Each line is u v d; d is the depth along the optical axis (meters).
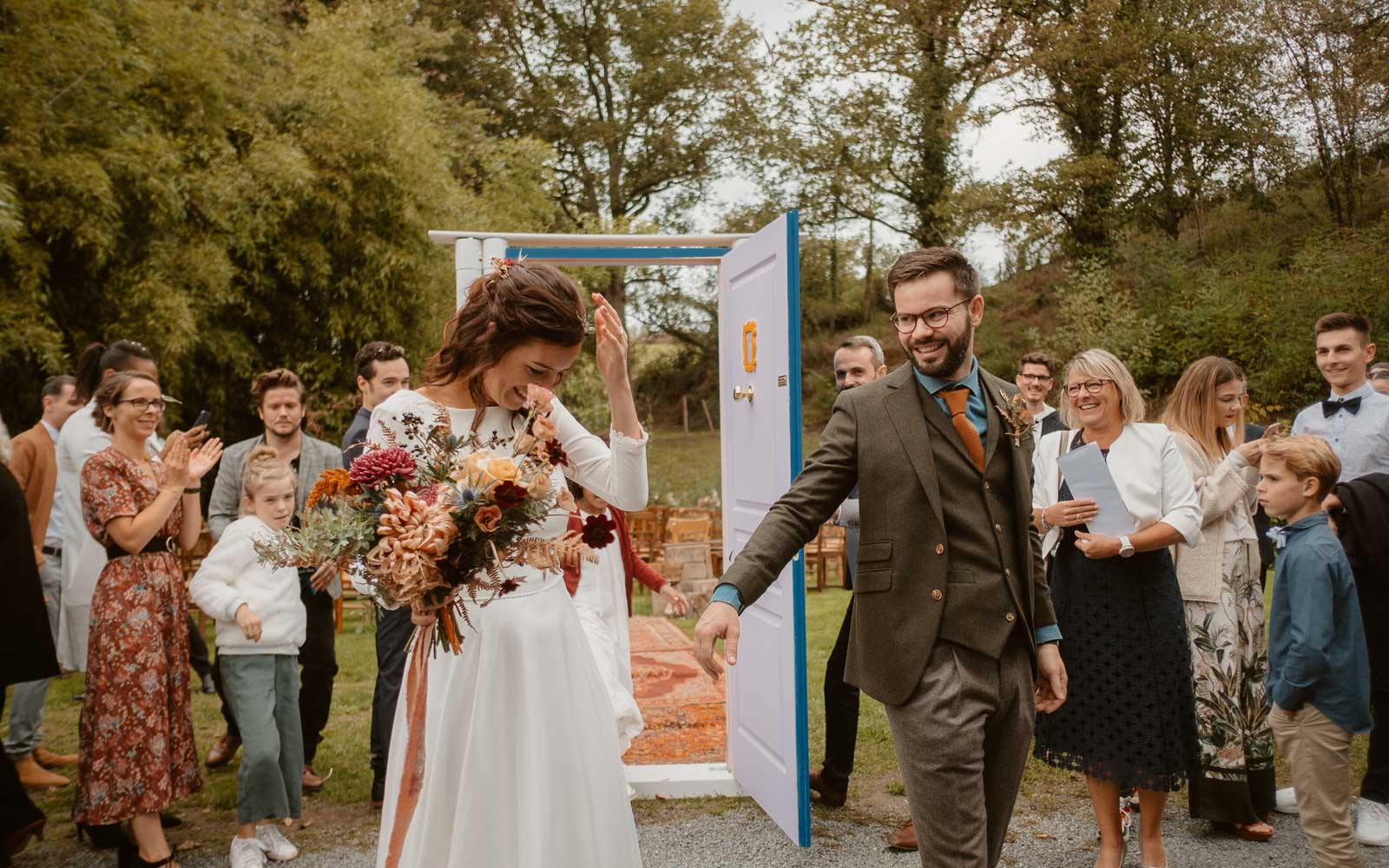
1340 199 21.77
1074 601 3.50
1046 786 4.64
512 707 2.25
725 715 5.70
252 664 3.84
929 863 2.34
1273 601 3.25
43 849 3.98
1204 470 4.04
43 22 9.30
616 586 4.40
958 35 24.34
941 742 2.34
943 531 2.44
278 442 4.94
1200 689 3.91
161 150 10.05
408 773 2.30
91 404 4.96
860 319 31.91
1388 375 5.68
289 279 12.22
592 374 19.00
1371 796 3.99
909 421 2.50
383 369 4.62
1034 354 5.52
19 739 4.73
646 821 4.23
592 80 28.39
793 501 2.48
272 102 12.20
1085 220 23.97
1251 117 22.44
